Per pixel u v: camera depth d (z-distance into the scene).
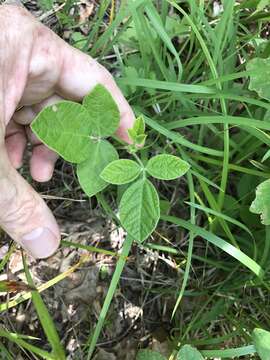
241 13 0.25
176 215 0.24
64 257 0.23
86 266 0.23
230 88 0.22
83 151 0.15
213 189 0.23
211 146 0.23
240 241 0.22
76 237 0.23
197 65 0.22
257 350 0.16
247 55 0.24
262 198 0.18
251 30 0.25
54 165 0.23
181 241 0.23
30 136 0.21
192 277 0.23
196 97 0.20
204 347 0.22
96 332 0.18
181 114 0.22
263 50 0.23
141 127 0.16
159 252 0.23
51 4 0.24
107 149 0.16
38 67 0.18
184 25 0.24
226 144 0.19
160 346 0.23
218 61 0.21
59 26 0.25
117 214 0.23
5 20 0.17
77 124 0.15
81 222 0.23
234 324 0.21
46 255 0.18
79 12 0.25
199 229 0.19
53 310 0.23
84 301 0.23
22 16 0.18
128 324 0.23
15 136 0.21
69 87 0.20
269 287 0.21
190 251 0.19
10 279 0.23
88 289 0.23
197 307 0.23
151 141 0.23
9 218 0.16
